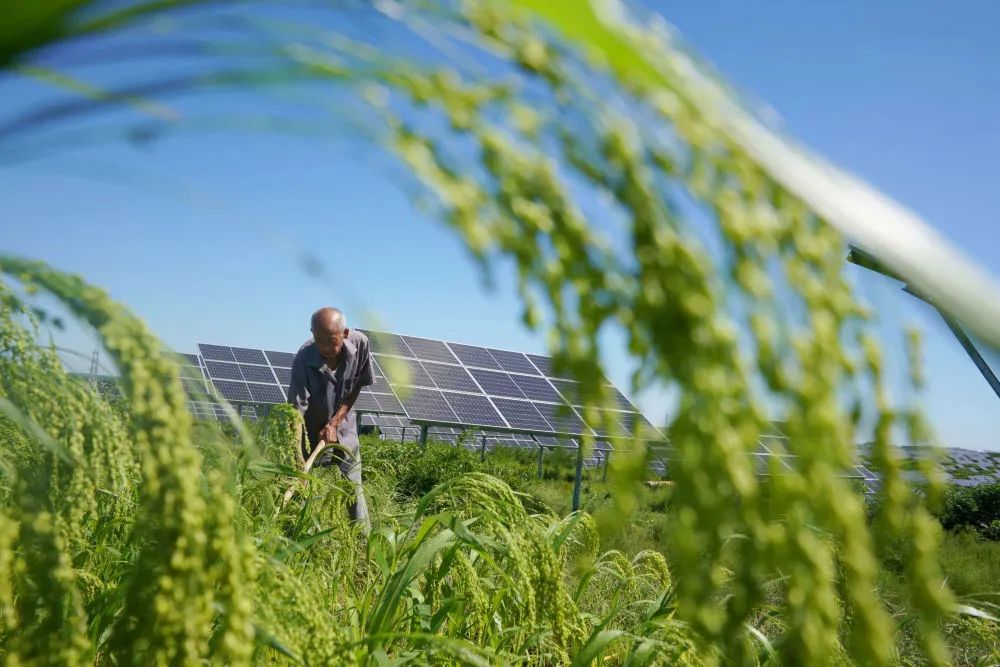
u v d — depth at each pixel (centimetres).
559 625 252
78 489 108
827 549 126
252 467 263
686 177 43
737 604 41
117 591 183
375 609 284
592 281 42
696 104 39
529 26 40
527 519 260
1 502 121
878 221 39
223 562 87
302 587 147
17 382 106
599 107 42
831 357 43
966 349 95
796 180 39
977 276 37
